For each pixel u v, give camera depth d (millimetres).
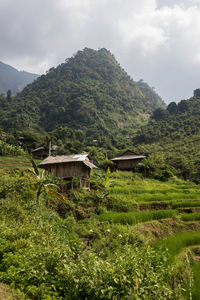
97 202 19203
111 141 90438
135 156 42062
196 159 53938
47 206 16000
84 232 13547
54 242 9031
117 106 148000
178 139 74562
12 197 14727
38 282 6297
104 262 7023
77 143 62062
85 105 123812
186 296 9836
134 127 133250
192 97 109875
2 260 7039
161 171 40750
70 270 6602
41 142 58625
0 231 9156
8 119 98125
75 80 156000
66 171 21781
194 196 25812
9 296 5277
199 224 19000
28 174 17078
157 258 9195
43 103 127375
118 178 34625
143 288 6195
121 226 14312
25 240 8328
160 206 22172
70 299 6004
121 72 198125
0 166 27844
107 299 5930
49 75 167375
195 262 13367
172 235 16938
